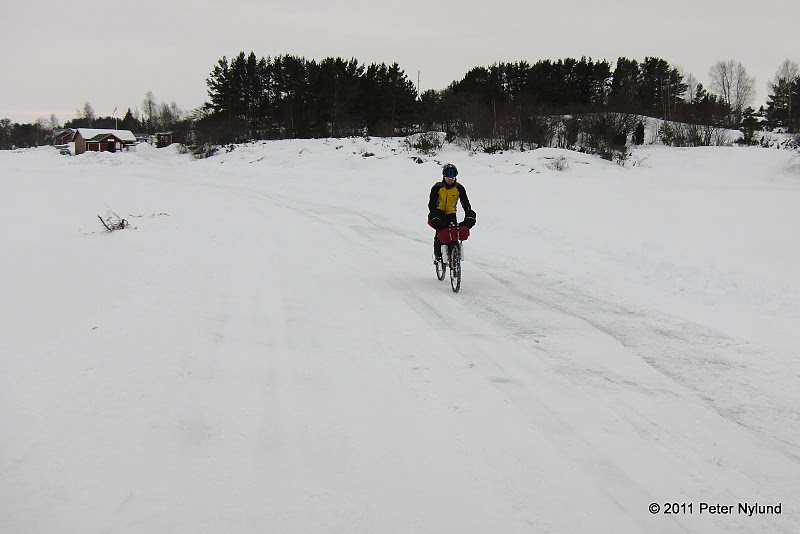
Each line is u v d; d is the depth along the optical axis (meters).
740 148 44.31
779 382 4.96
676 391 4.83
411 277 9.03
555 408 4.54
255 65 76.19
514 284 8.54
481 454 3.87
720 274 8.40
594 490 3.49
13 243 11.61
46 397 4.55
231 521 3.18
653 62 80.88
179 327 6.33
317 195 21.98
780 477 3.62
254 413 4.41
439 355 5.67
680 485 3.54
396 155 42.28
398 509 3.30
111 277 8.59
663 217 14.30
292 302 7.49
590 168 35.66
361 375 5.16
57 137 85.50
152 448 3.88
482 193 20.98
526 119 46.44
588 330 6.41
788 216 14.02
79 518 3.17
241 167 40.91
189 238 12.25
